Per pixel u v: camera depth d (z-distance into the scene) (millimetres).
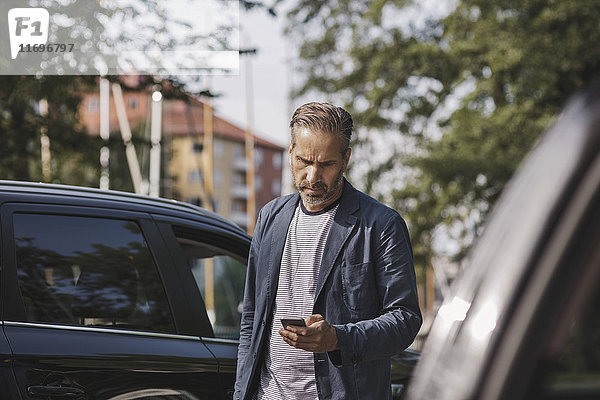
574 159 609
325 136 2256
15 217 2660
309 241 2334
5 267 2574
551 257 600
